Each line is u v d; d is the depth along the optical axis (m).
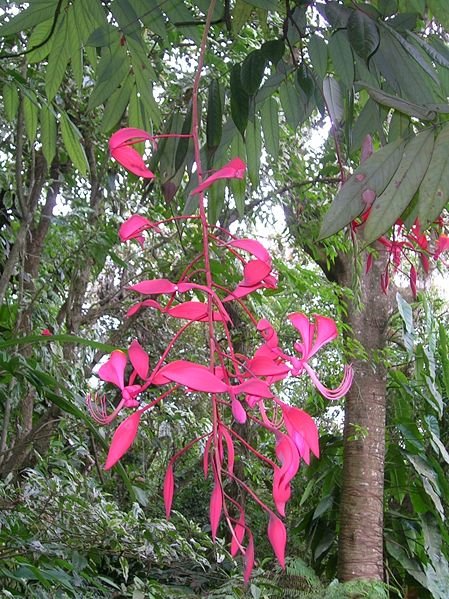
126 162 0.93
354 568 3.17
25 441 2.12
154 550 2.24
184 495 5.05
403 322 3.46
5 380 2.02
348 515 3.24
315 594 3.12
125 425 0.78
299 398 4.43
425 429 3.86
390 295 3.74
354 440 3.29
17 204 2.43
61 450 2.77
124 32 1.35
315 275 3.32
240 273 3.07
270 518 0.77
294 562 3.32
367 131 1.38
